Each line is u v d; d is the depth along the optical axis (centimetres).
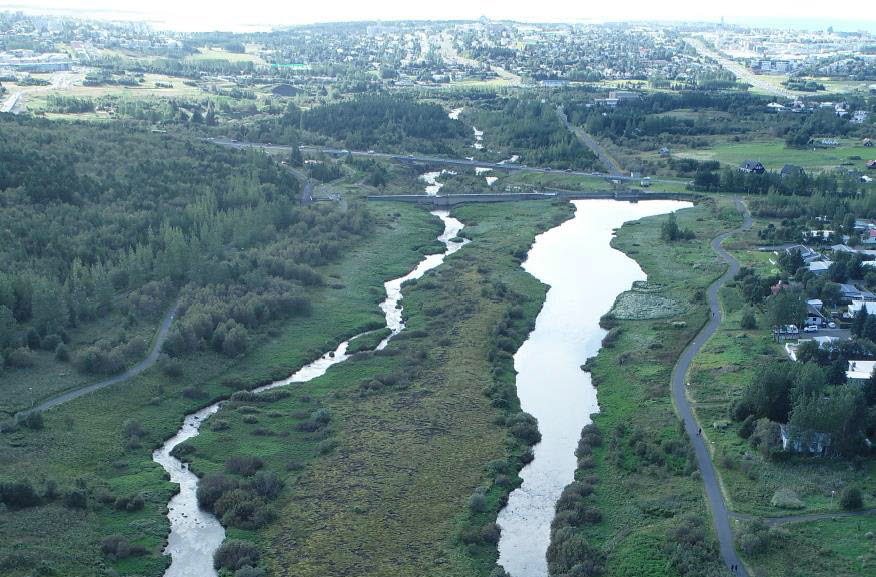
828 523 17588
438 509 19175
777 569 16375
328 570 17188
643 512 18650
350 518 18775
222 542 17988
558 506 19250
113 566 17062
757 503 18450
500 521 19000
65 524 17912
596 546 17688
